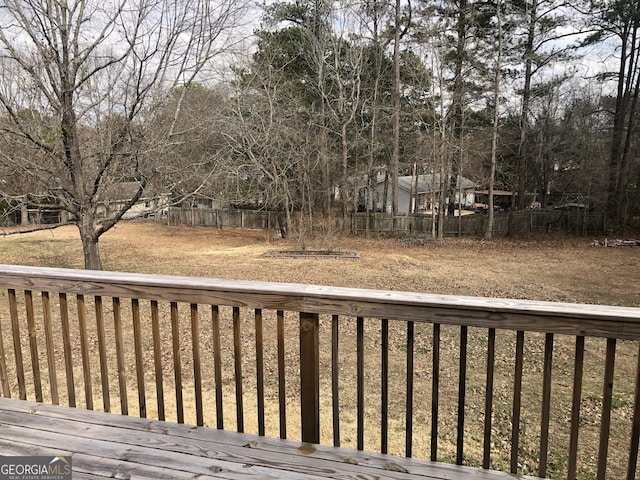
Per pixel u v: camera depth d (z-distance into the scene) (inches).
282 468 66.0
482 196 1455.5
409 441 67.9
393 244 744.3
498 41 768.3
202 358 215.6
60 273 80.0
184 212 1073.5
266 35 746.8
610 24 733.3
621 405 166.9
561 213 829.8
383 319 64.8
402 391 178.5
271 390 175.3
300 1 810.8
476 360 217.9
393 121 837.8
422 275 467.5
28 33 316.2
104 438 74.3
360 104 846.5
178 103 366.9
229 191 634.2
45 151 340.8
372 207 1055.6
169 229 998.4
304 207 764.0
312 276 457.7
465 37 772.6
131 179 408.5
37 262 537.3
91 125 370.0
